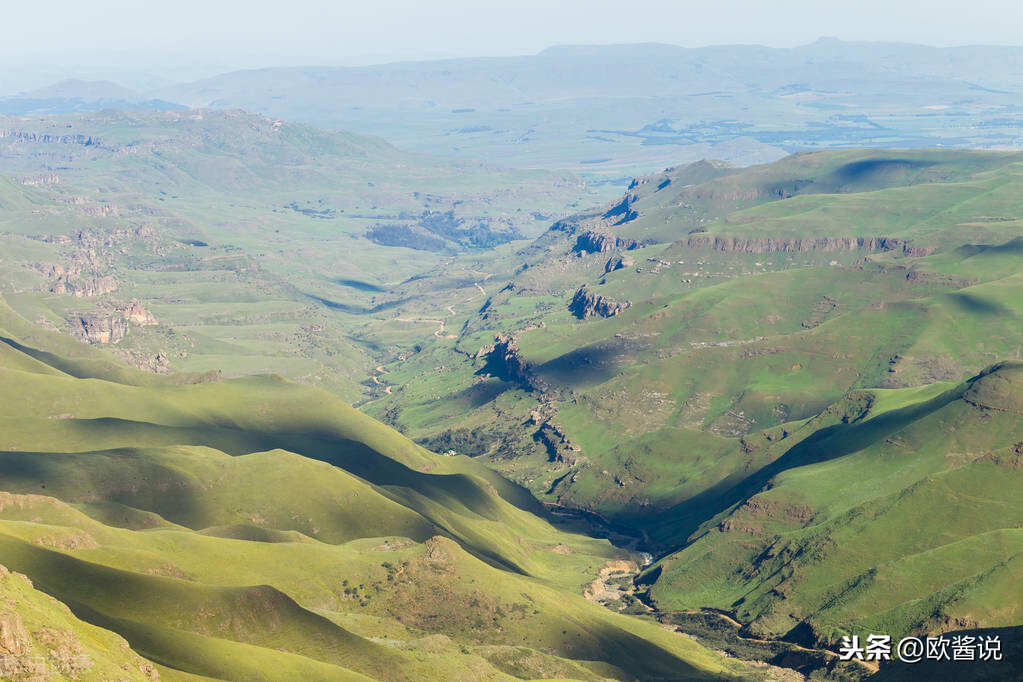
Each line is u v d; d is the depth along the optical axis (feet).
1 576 607.78
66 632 583.17
